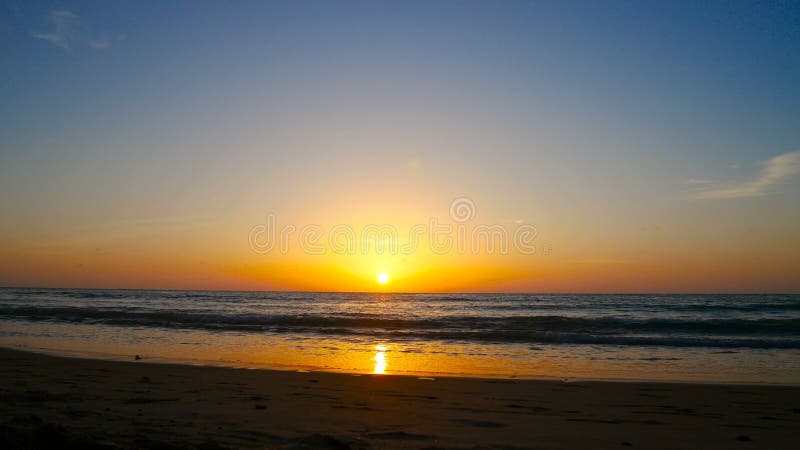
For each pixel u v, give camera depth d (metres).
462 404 9.48
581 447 6.56
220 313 37.12
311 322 28.55
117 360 15.24
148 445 5.42
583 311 43.06
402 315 37.97
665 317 35.22
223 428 6.75
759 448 6.72
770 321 27.98
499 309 47.00
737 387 11.80
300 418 7.70
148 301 59.81
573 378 13.04
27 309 35.47
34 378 11.39
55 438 5.24
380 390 10.84
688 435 7.41
